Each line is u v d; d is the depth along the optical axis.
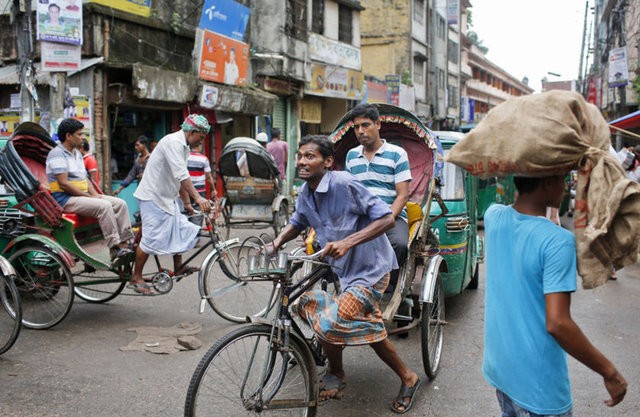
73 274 5.91
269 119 18.27
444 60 37.44
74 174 5.75
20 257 5.68
